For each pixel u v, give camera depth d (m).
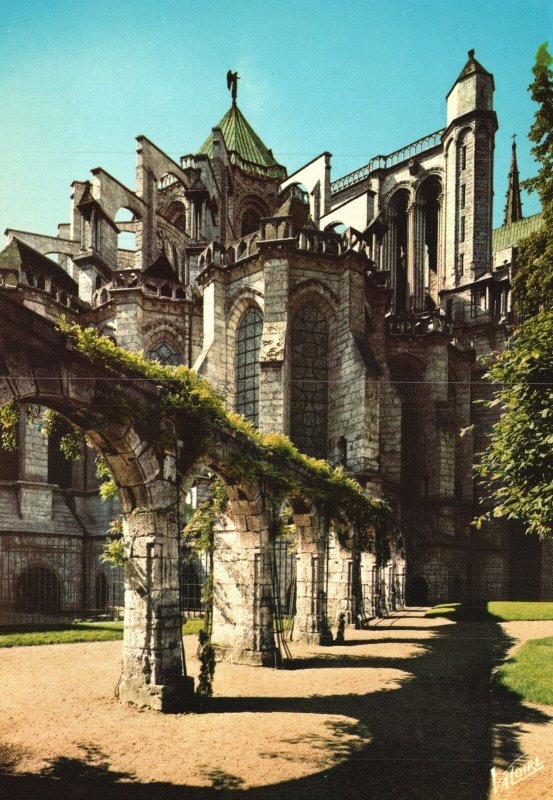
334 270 36.59
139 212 48.38
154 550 13.75
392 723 11.90
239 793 8.41
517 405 18.72
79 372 12.45
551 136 24.22
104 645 21.08
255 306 37.16
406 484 47.34
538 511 17.73
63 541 36.19
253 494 18.55
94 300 43.78
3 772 9.11
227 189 55.41
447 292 53.81
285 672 17.22
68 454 15.84
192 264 46.22
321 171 52.06
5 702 13.07
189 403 14.96
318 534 23.22
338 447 35.00
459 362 50.06
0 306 11.15
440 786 8.66
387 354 48.31
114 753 9.98
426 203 59.28
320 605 23.03
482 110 54.06
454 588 44.69
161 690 12.80
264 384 33.28
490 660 19.27
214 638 19.53
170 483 14.37
